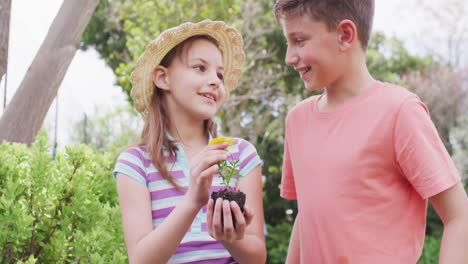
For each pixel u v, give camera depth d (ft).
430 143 5.86
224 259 6.46
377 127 6.06
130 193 6.48
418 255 6.11
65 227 9.43
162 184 6.59
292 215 32.60
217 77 6.86
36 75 13.71
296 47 6.28
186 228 5.84
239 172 6.81
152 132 6.82
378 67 38.01
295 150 6.76
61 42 13.88
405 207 6.08
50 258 9.36
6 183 9.47
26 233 8.94
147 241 5.93
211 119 7.16
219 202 5.57
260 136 33.22
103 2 36.37
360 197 6.06
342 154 6.18
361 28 6.30
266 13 32.17
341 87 6.42
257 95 31.45
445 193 5.82
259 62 32.27
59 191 9.54
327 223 6.20
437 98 41.09
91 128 30.27
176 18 27.27
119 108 31.81
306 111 6.82
